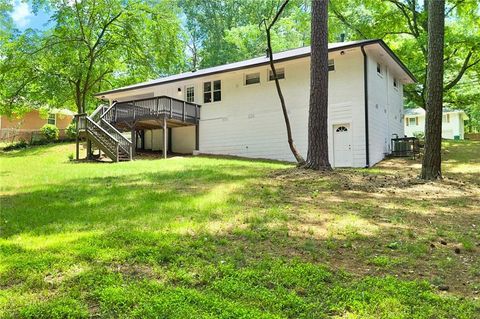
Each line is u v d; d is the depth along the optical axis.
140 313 2.88
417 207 7.02
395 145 18.06
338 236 5.08
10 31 26.45
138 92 23.80
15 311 2.90
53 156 19.95
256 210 6.35
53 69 26.86
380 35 23.88
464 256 4.52
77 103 27.88
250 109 19.50
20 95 28.59
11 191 8.58
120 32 28.00
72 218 5.84
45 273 3.61
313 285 3.52
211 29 41.78
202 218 5.77
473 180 10.96
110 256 4.04
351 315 2.97
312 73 10.82
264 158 18.84
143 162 15.50
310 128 10.86
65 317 2.84
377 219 6.03
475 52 20.62
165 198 7.34
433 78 10.05
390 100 19.83
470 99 24.27
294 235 5.04
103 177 10.69
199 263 3.93
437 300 3.27
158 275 3.64
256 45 36.38
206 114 21.03
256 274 3.69
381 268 4.05
